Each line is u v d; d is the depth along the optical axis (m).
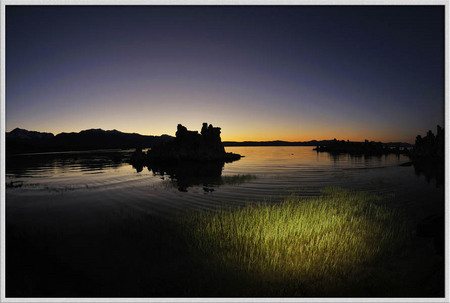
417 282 8.88
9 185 32.12
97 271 9.92
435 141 85.94
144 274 9.70
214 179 37.12
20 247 12.15
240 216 16.48
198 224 15.24
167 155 77.12
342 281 9.05
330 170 51.16
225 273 9.68
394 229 14.33
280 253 11.06
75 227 15.31
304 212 17.11
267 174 43.75
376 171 49.19
